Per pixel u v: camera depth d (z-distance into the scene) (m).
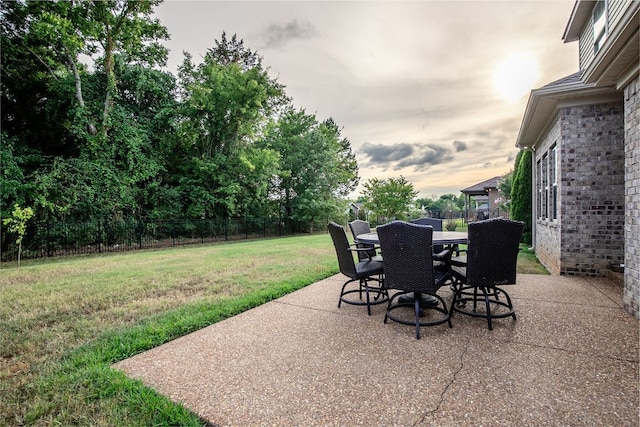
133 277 5.94
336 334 3.02
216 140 17.77
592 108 5.28
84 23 12.33
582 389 2.01
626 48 3.12
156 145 15.75
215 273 6.23
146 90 15.39
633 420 1.71
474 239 3.06
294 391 2.07
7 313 3.82
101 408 1.92
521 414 1.78
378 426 1.72
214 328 3.25
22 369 2.43
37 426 1.78
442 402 1.91
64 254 10.88
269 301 4.19
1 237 9.90
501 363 2.37
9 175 10.94
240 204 17.48
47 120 13.72
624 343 2.67
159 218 14.66
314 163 21.72
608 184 5.18
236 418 1.82
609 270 5.07
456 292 3.61
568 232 5.41
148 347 2.81
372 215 18.95
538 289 4.48
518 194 10.12
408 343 2.78
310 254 9.07
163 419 1.81
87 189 12.04
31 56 13.16
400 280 3.13
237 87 16.38
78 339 3.01
